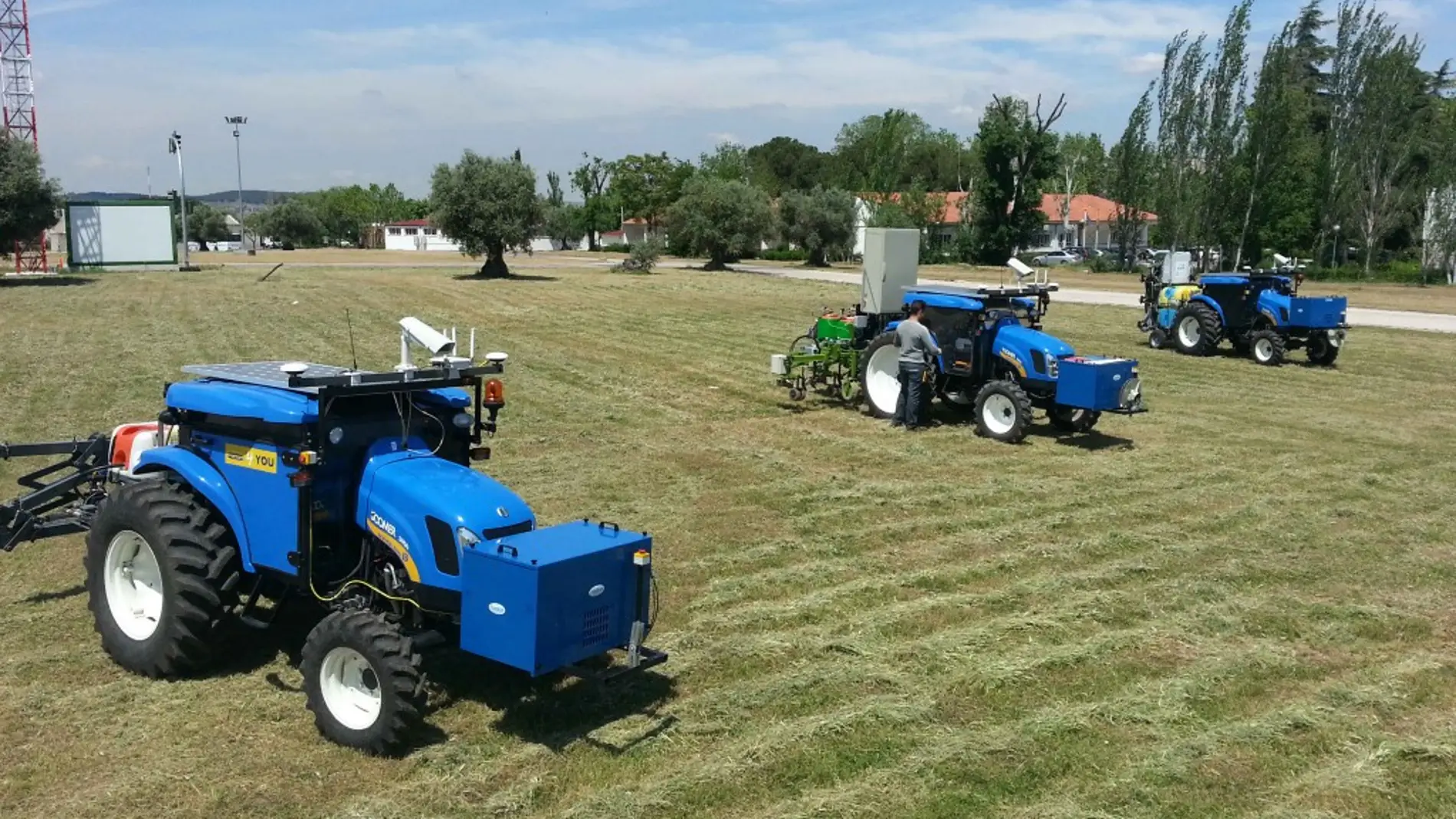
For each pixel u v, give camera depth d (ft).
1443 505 32.78
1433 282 161.17
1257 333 64.54
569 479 34.37
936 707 18.29
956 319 43.04
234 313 80.79
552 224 144.15
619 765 16.03
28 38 157.28
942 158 319.06
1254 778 16.03
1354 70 175.94
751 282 132.16
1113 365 39.55
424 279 124.36
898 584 24.77
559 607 15.43
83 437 37.78
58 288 100.48
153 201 133.39
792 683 19.04
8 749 16.16
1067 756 16.57
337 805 14.70
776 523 29.81
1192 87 176.96
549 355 63.36
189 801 14.74
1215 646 21.39
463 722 17.25
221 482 18.47
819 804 14.97
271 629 20.77
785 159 355.36
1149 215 210.18
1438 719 18.21
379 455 17.93
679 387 52.90
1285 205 178.19
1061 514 30.94
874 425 44.09
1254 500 32.86
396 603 17.26
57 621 21.39
